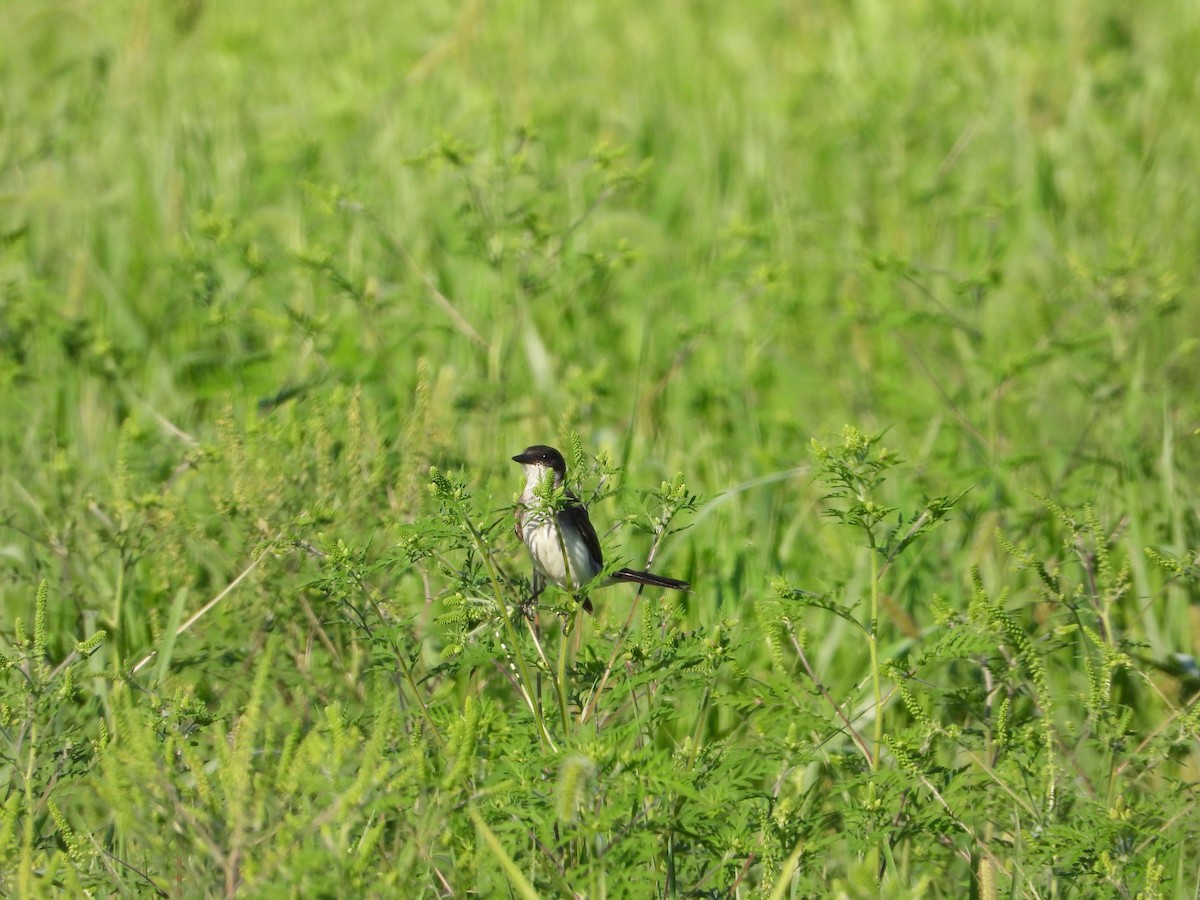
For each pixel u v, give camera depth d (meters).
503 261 13.41
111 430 12.83
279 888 5.42
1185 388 14.19
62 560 10.14
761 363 14.64
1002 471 11.59
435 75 22.89
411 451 9.56
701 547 11.05
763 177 19.53
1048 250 17.39
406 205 17.23
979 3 25.69
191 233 16.25
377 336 13.09
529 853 6.78
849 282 16.70
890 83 21.33
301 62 26.23
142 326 15.40
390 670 7.39
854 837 6.73
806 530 12.03
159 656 8.73
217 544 10.05
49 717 7.40
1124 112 21.36
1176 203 17.75
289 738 5.85
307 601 9.11
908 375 15.40
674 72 24.80
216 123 20.92
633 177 13.02
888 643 10.32
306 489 9.47
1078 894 7.04
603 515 11.09
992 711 7.75
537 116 18.59
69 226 17.55
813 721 6.96
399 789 6.07
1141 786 8.29
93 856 6.88
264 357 12.52
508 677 7.67
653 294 15.55
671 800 6.50
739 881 6.73
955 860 8.02
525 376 14.02
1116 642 8.65
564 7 28.38
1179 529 10.81
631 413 12.64
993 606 7.17
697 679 7.23
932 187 18.17
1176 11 25.70
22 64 22.52
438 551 7.79
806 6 28.06
